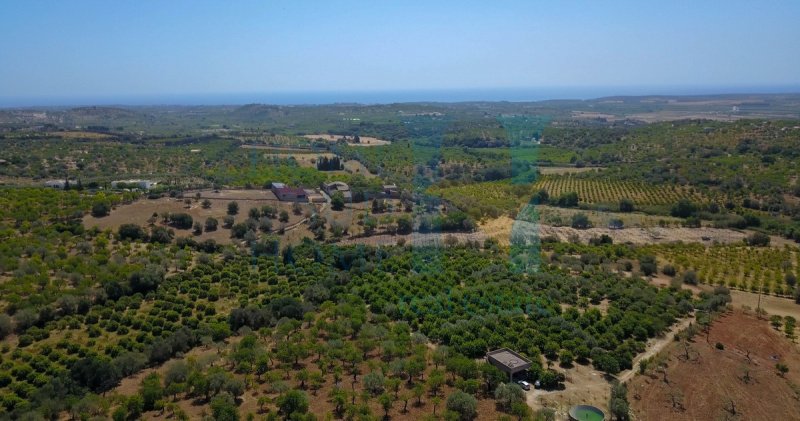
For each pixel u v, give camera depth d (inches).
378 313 4315.9
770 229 7160.4
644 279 5196.9
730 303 4778.5
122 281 4586.6
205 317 4244.6
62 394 3002.0
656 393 3253.0
